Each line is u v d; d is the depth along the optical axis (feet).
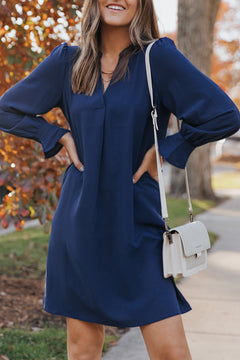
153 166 7.67
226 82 69.46
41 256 22.12
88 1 7.78
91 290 7.36
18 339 12.48
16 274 19.22
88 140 7.35
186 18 43.01
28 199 13.12
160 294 7.14
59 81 7.93
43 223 13.70
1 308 14.88
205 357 11.68
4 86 13.35
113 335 13.21
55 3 12.70
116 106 7.24
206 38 43.29
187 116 7.21
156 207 7.58
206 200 44.60
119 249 7.27
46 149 8.00
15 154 12.81
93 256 7.34
